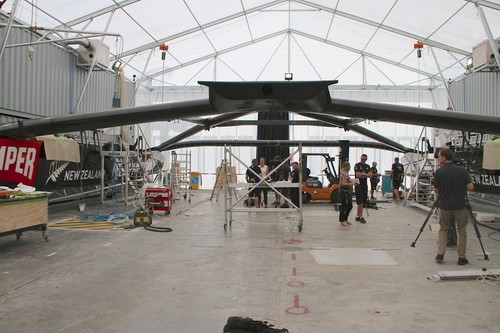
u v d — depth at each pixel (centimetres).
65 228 848
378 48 1914
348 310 366
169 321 341
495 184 1043
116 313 359
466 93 1432
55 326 330
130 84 1727
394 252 621
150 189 1093
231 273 494
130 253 609
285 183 835
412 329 323
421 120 695
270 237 755
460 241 542
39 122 787
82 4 1170
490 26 1327
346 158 1544
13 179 836
